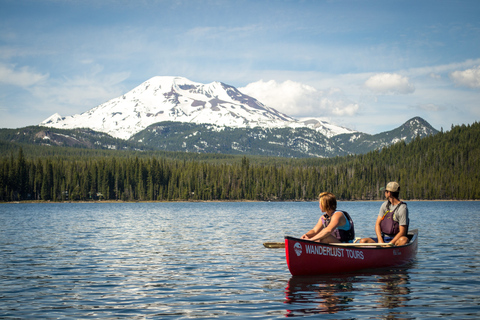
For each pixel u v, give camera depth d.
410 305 12.02
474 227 40.00
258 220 55.28
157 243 28.02
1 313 11.58
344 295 13.24
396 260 17.83
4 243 28.31
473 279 15.59
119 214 78.44
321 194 16.36
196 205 151.50
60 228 41.91
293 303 12.34
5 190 185.25
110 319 10.97
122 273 17.39
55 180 193.88
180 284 15.19
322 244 15.82
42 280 16.05
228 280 15.78
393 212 17.97
